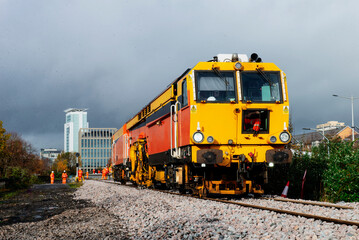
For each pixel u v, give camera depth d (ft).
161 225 25.96
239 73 38.19
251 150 37.65
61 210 42.45
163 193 49.65
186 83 39.06
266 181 39.40
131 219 30.60
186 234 22.26
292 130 61.31
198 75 37.88
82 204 48.39
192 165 40.52
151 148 57.11
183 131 39.58
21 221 34.99
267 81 38.47
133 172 73.97
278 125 37.91
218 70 38.19
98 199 52.95
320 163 50.16
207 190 39.88
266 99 38.11
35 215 39.27
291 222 23.16
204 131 37.06
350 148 40.86
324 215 26.30
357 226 21.02
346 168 39.88
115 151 108.06
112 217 33.65
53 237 25.53
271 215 26.32
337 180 39.70
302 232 20.24
